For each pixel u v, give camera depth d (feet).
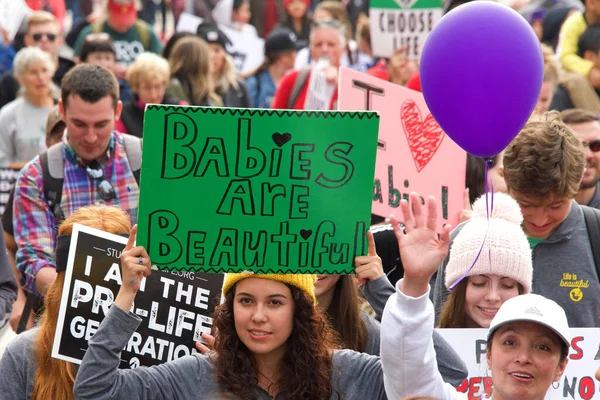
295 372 24.09
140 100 51.26
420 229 23.44
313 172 24.58
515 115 26.27
